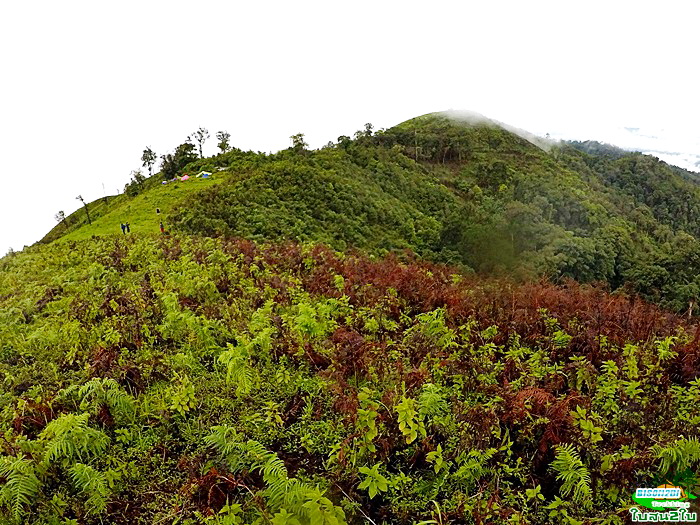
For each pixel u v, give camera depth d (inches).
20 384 274.1
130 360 281.4
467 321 328.2
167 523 171.2
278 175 1946.4
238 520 154.3
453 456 192.5
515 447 200.1
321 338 292.2
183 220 1272.1
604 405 214.2
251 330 299.7
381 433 198.8
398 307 364.8
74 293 488.4
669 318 386.0
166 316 326.3
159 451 209.6
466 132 4768.7
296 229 1428.4
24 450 193.9
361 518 172.1
